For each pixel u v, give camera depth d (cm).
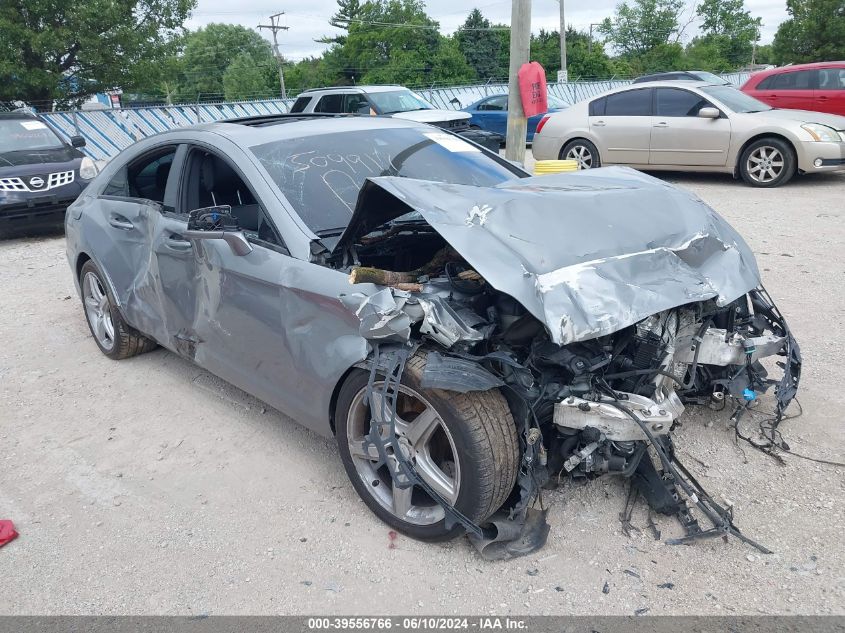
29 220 916
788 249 683
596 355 271
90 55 2364
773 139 1004
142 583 281
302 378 313
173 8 2544
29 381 476
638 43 7050
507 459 264
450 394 262
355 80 6619
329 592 270
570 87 3064
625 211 307
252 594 271
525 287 252
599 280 262
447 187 303
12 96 2339
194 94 8488
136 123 2027
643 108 1105
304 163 369
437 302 263
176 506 329
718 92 1083
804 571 264
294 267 312
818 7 3819
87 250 477
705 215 333
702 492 283
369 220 310
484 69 6775
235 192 409
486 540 273
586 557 278
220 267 350
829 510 296
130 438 394
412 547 292
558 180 360
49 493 346
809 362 430
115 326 479
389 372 268
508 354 270
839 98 1193
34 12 2270
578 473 286
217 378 464
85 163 984
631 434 266
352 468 307
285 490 336
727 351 328
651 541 285
